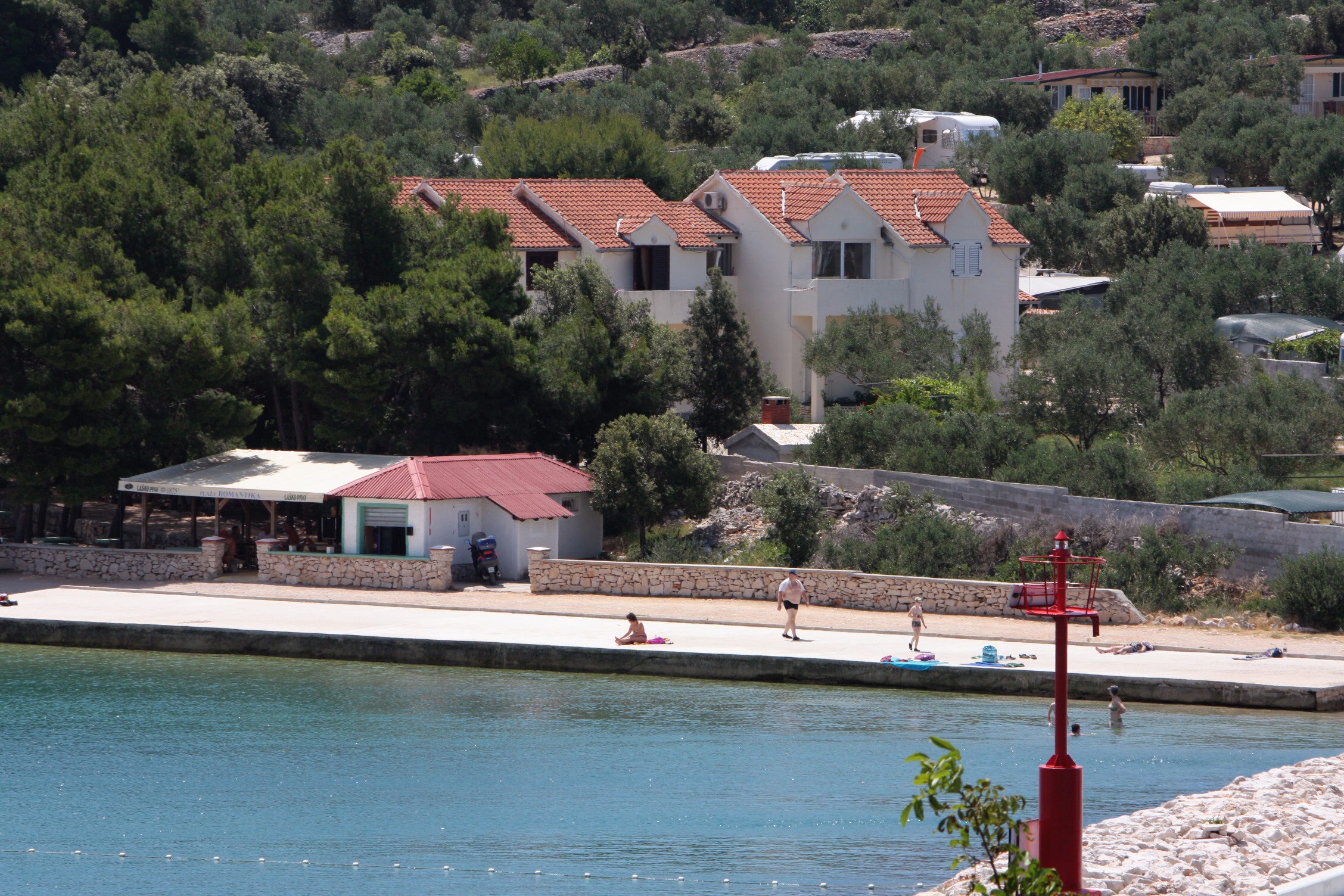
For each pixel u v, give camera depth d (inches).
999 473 3203.7
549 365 3503.9
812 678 2367.1
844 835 1649.9
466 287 3430.1
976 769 1872.5
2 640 2704.2
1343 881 1130.0
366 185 3560.5
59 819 1723.7
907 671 2325.3
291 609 2819.9
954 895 1350.9
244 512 3513.8
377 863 1569.9
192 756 1977.1
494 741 2044.8
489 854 1593.3
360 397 3341.5
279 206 3496.6
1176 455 3319.4
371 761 1951.3
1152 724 2091.5
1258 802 1588.3
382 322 3348.9
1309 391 3440.0
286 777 1883.6
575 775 1883.6
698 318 3853.3
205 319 3339.1
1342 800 1612.9
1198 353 3836.1
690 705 2235.5
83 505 3853.3
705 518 3395.7
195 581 3097.9
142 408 3361.2
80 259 3444.9
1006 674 2285.9
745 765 1919.3
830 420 3553.2
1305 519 2935.5
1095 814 1663.4
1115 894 1263.5
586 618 2736.2
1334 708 2165.4
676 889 1481.3
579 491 3235.7
